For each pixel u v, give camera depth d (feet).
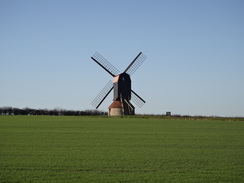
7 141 97.96
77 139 103.76
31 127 147.13
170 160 69.05
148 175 56.03
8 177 54.08
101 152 78.84
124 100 240.73
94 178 53.67
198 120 194.49
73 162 66.13
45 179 53.01
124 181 52.11
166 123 172.76
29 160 67.97
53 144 92.02
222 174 56.95
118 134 118.93
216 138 108.06
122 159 69.72
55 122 180.04
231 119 201.46
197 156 73.87
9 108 332.60
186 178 54.19
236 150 82.84
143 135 116.06
